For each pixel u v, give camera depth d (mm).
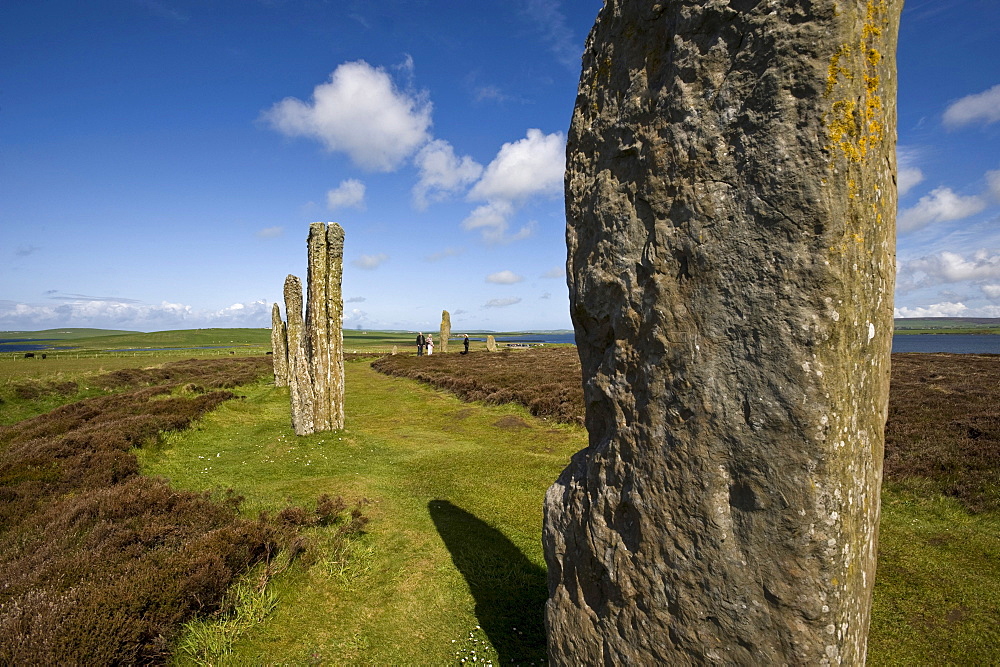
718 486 2834
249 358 43531
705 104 2973
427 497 8500
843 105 2492
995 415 10641
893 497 8086
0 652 3646
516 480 9445
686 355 3000
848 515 2562
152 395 18172
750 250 2744
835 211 2494
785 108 2619
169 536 5926
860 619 2725
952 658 4469
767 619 2645
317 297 12672
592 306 3691
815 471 2520
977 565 5957
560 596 3855
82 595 4383
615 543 3367
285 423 14266
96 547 5535
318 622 4941
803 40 2572
